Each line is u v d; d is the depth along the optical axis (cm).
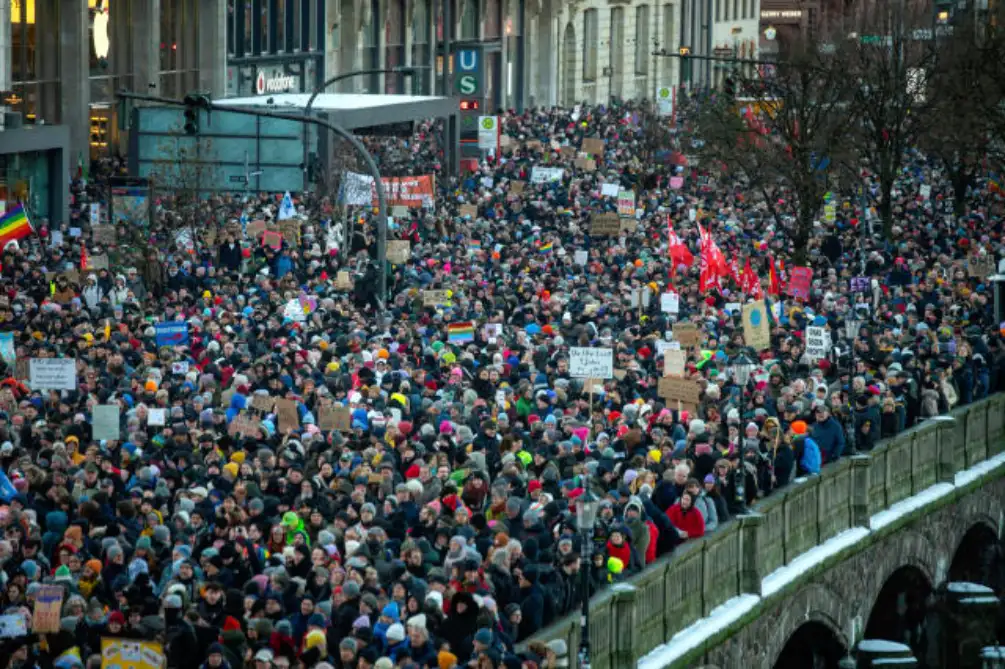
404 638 4222
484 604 4331
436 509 4966
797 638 6700
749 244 12738
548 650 4259
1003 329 8719
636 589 5031
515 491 5366
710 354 7600
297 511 5166
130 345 7606
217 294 9312
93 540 4978
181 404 6494
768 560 5988
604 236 12238
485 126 16575
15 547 4719
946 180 16762
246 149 12862
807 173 11988
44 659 4334
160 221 11556
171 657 4281
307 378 6806
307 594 4509
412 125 15350
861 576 6725
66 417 6278
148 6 17588
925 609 7406
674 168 16675
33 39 15638
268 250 10556
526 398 6662
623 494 5350
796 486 6188
